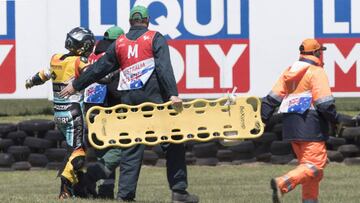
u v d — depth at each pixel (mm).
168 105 30484
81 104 34375
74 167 33969
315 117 29219
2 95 62812
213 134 30531
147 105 30406
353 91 62719
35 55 62875
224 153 55156
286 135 29781
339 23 62656
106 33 36906
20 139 53938
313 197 29734
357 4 62562
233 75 62938
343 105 68000
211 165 55125
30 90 62938
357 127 54812
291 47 62844
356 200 38094
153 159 54875
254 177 49719
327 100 28688
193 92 63000
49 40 62688
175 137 30672
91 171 35000
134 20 32062
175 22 62875
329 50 62719
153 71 31359
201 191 42344
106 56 32094
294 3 62750
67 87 32375
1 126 53594
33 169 54031
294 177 28875
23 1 62625
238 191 42344
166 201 35625
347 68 62719
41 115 65375
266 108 30266
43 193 41125
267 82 62938
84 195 35219
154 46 31250
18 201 33031
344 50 62656
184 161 31812
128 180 32406
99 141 31547
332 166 54531
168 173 31812
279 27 62844
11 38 62656
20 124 53750
